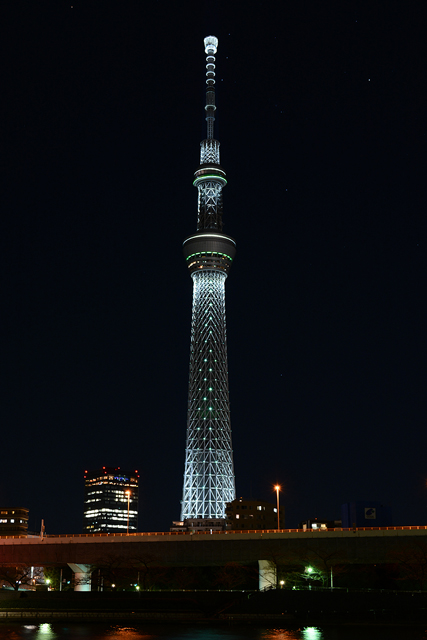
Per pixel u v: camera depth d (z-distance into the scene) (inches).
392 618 4347.9
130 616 4613.7
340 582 5969.5
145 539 5816.9
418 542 5187.0
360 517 6131.9
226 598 4677.7
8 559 6107.3
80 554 5944.9
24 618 4660.4
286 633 3799.2
